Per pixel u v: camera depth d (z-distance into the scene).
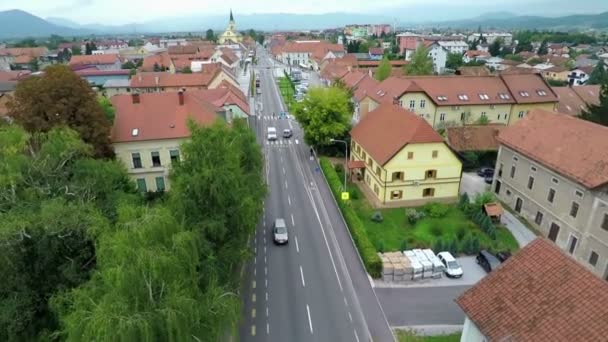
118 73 133.75
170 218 19.55
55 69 37.41
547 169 37.25
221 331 19.75
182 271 18.31
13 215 24.75
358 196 47.34
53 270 24.69
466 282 31.75
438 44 150.50
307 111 60.03
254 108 95.44
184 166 27.45
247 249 29.55
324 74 122.31
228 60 132.88
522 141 41.88
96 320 14.55
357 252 36.16
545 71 139.12
